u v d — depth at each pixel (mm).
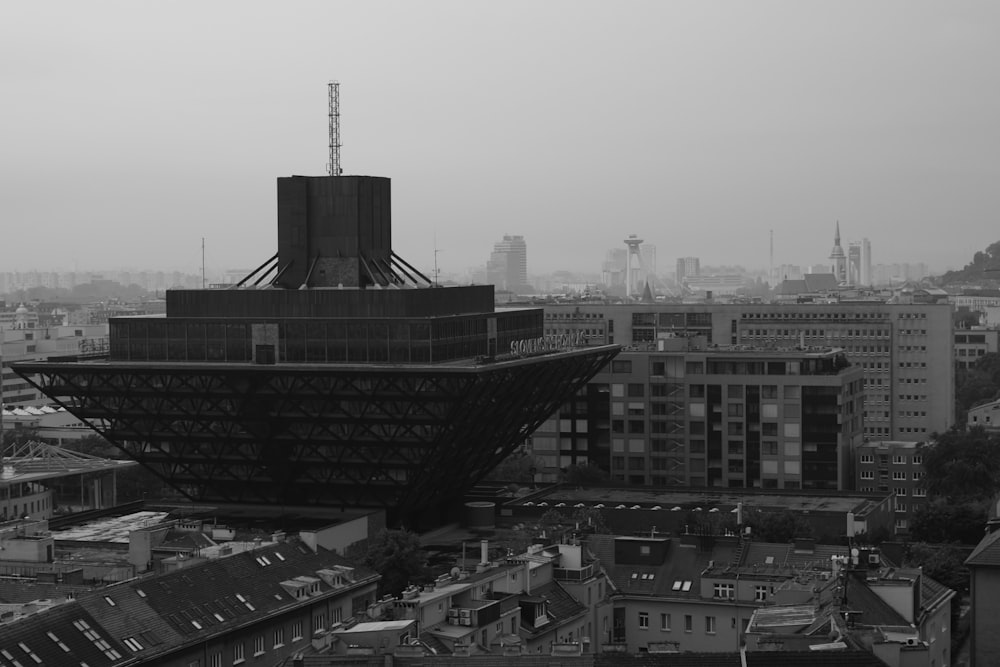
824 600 134750
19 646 141750
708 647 176500
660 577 184250
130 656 150250
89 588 169250
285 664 127000
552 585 172875
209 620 164875
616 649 158500
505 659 111562
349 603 190500
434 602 147250
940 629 160000
